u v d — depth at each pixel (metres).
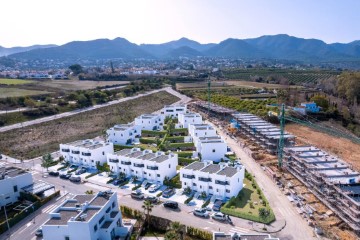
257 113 199.50
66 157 126.38
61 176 111.06
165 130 164.38
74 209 72.06
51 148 145.25
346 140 156.00
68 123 188.38
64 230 66.00
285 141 138.62
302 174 102.62
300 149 120.12
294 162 110.94
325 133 168.00
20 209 89.19
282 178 107.75
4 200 91.06
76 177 108.19
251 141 151.38
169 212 86.06
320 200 90.38
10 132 163.38
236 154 132.50
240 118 175.75
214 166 101.44
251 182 104.56
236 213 83.44
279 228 77.38
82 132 173.25
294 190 98.56
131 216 84.56
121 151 118.00
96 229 68.88
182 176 99.56
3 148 142.12
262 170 115.12
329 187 88.56
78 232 65.69
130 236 74.62
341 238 73.19
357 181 87.31
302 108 198.12
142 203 91.69
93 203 74.31
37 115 197.50
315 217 82.31
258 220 80.50
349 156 132.62
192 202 91.56
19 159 130.12
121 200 93.69
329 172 96.00
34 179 109.81
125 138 147.12
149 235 77.00
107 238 70.69
